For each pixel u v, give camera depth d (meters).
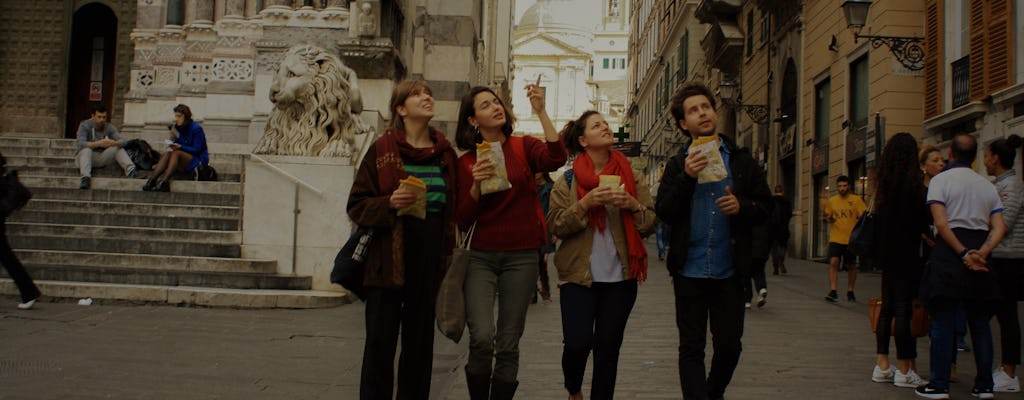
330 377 5.75
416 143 4.33
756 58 28.91
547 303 10.95
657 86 55.34
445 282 4.25
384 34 14.30
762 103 27.92
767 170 27.02
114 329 7.29
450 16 17.06
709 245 4.49
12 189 7.97
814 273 17.16
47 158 13.68
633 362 6.83
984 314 5.71
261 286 9.38
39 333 6.95
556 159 4.46
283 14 14.84
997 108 13.64
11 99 18.50
